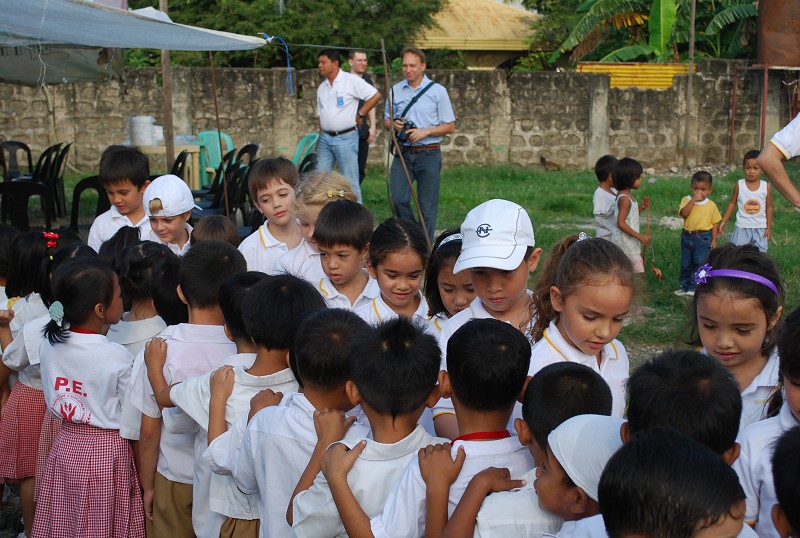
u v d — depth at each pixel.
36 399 3.95
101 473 3.41
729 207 8.12
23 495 4.00
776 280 2.68
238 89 16.06
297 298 2.96
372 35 18.88
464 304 3.40
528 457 2.39
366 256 3.66
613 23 19.05
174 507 3.33
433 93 8.53
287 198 4.42
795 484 1.77
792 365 2.22
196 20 18.25
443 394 2.46
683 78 16.70
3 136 15.72
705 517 1.62
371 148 16.30
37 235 4.18
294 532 2.54
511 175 15.61
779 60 15.62
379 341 2.43
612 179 7.07
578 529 2.03
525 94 16.70
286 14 18.27
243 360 3.10
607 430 2.06
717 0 18.11
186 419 3.12
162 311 3.70
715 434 2.01
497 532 2.17
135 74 15.84
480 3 24.06
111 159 5.04
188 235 4.98
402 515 2.29
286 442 2.62
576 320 2.68
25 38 6.56
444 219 11.47
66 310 3.40
